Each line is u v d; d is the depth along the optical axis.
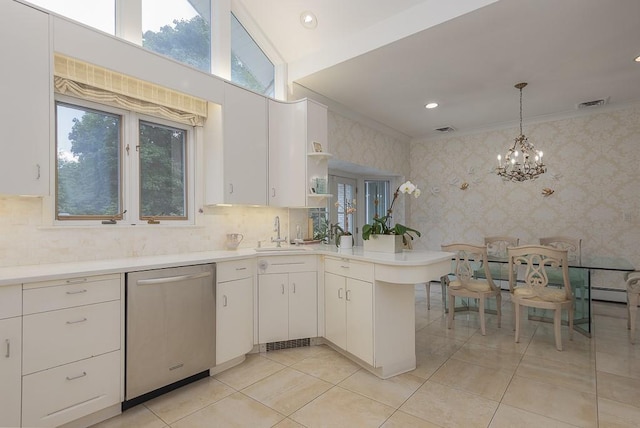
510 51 3.10
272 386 2.38
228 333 2.65
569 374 2.53
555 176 4.95
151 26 2.84
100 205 2.54
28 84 1.94
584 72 3.53
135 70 2.40
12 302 1.66
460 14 2.58
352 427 1.90
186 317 2.34
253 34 3.63
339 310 2.91
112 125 2.61
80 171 2.44
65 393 1.82
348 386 2.38
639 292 3.22
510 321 3.85
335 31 3.30
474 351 3.00
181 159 3.06
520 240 5.21
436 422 1.94
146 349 2.14
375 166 5.30
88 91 2.36
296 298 3.07
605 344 3.12
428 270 2.45
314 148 3.48
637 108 4.39
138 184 2.73
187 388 2.35
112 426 1.92
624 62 3.30
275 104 3.45
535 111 4.75
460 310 4.20
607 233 4.57
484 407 2.10
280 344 3.07
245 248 3.42
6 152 1.86
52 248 2.26
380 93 4.10
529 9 2.49
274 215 3.75
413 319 2.70
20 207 2.14
